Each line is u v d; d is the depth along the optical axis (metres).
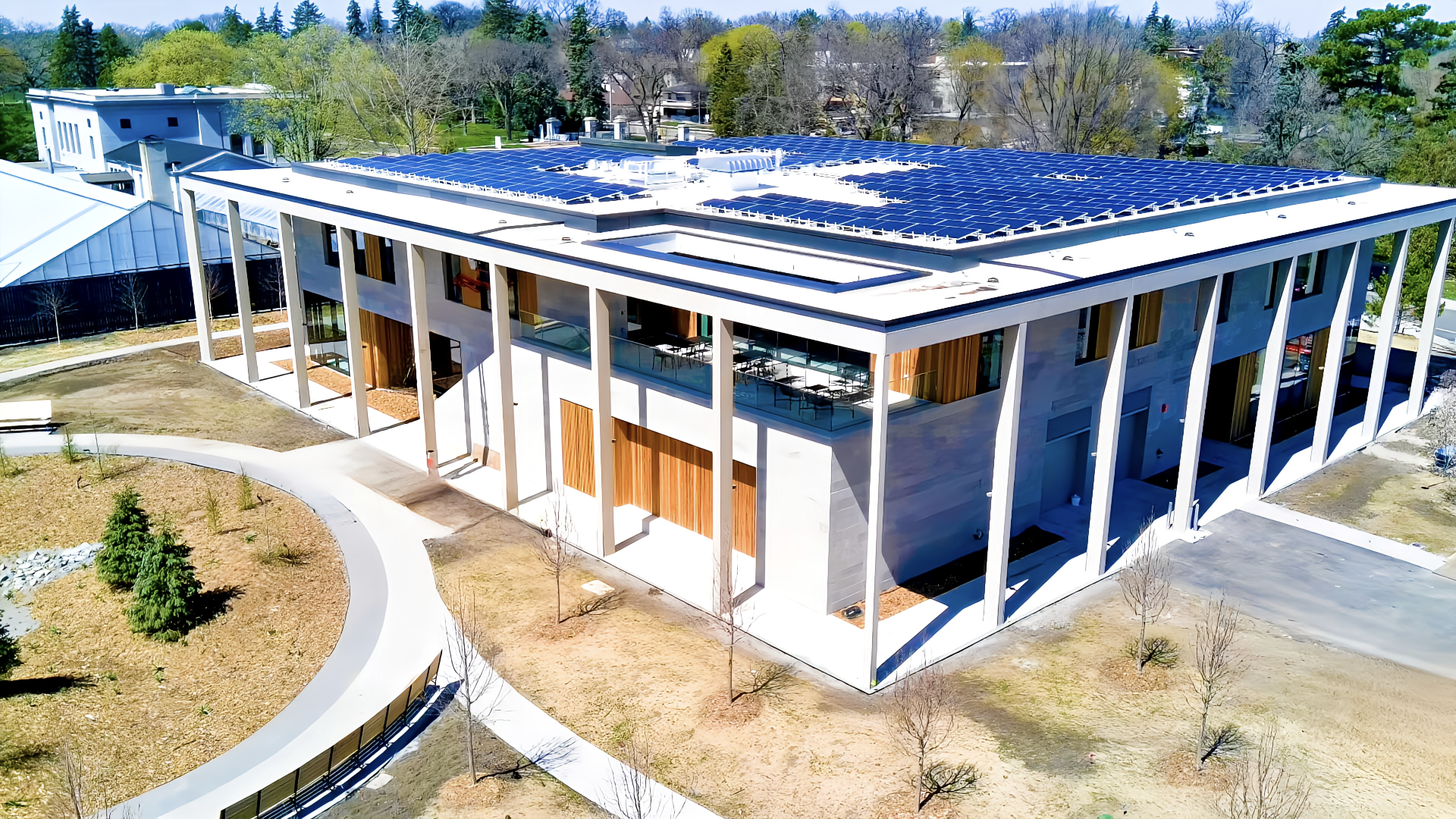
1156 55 112.25
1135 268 24.62
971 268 24.95
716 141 50.06
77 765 19.36
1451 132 76.00
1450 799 18.62
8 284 47.97
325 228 41.94
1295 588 26.41
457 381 39.09
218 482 32.69
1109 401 25.36
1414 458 35.25
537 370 31.53
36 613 25.03
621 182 35.81
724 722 20.75
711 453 27.83
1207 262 26.50
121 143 80.06
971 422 26.58
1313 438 35.53
